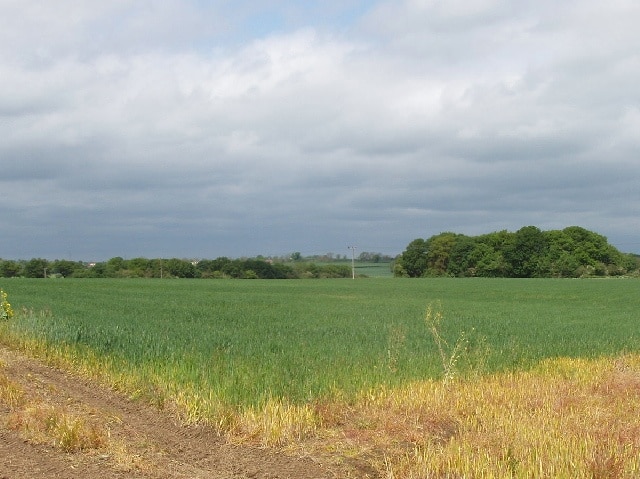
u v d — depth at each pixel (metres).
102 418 10.44
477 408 11.43
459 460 8.66
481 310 39.56
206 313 30.64
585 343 21.66
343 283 91.06
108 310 29.80
